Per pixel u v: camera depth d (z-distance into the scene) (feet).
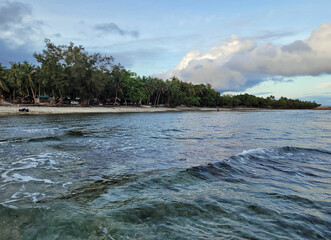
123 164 23.22
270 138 46.39
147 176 18.78
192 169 20.65
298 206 13.56
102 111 202.18
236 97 528.63
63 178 18.35
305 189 16.62
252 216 12.10
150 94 301.02
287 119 133.08
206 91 416.46
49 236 9.27
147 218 11.40
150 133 53.36
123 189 15.72
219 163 23.09
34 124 70.85
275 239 9.94
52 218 10.75
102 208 12.32
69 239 9.11
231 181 18.16
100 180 17.85
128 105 282.36
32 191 15.24
